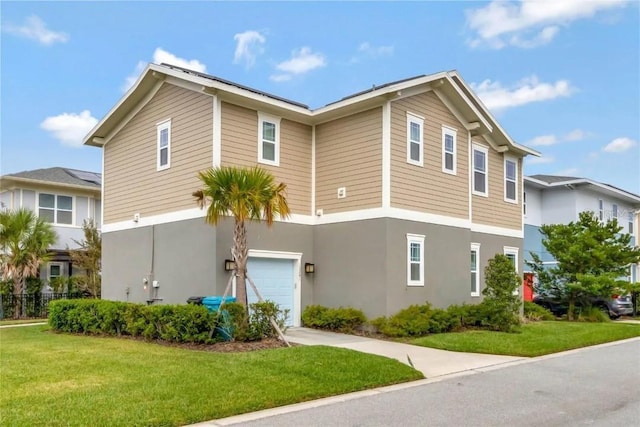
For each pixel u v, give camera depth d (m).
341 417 6.91
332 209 16.03
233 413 6.99
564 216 28.78
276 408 7.35
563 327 16.94
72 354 10.35
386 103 14.90
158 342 11.95
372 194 15.02
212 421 6.68
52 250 24.47
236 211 11.38
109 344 11.76
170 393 7.43
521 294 20.84
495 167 20.23
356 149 15.57
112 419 6.36
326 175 16.33
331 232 15.97
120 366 9.12
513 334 14.68
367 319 14.73
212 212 11.72
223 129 14.42
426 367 10.34
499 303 15.43
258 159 15.20
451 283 16.47
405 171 15.26
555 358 11.83
